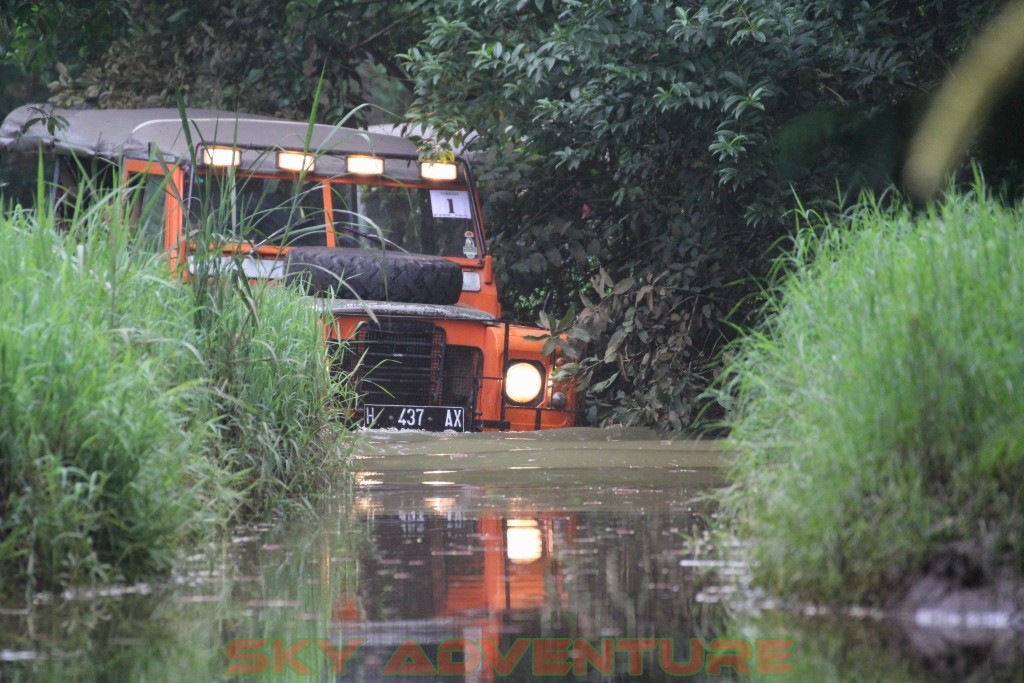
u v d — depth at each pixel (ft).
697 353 123.75
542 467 86.99
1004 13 56.90
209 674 33.99
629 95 113.39
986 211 54.60
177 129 112.27
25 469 46.96
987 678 33.14
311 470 75.97
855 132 97.66
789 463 48.44
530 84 117.50
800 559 43.37
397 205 115.44
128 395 51.72
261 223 108.68
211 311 71.61
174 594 45.85
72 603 44.37
